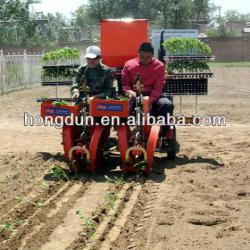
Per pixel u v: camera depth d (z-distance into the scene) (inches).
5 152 395.9
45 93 894.4
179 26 2733.8
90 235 222.1
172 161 357.7
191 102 725.3
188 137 446.9
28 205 261.3
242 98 781.3
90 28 2935.5
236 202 263.6
